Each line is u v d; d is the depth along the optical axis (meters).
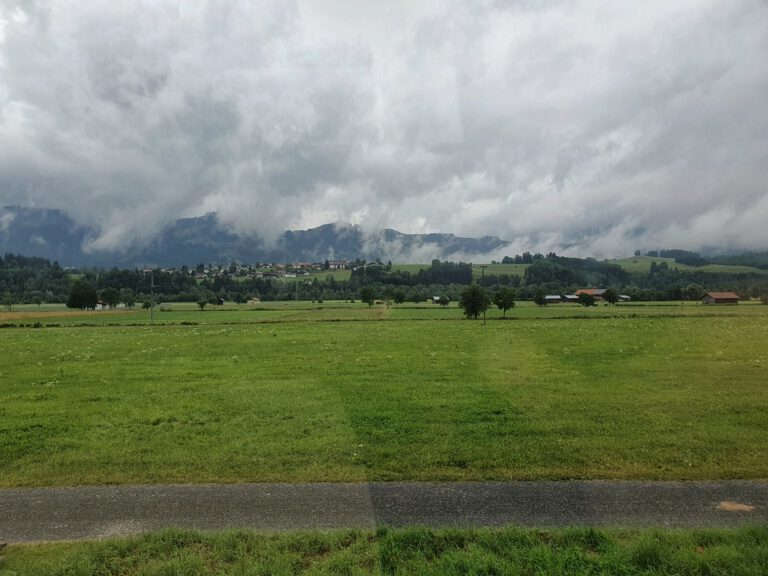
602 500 7.20
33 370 23.95
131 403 15.82
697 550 5.66
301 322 64.25
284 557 5.88
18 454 10.69
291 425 12.26
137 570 5.82
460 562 5.52
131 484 8.62
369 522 6.75
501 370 16.59
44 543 6.51
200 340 39.06
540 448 9.57
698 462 8.40
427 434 10.85
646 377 13.20
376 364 21.89
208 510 7.38
